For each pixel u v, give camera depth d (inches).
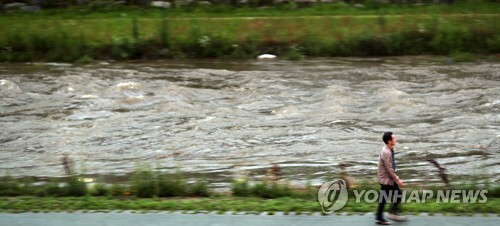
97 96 2226.9
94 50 2903.5
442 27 2974.9
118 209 1095.0
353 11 3302.2
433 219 1012.5
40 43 2893.7
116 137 1768.0
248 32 3016.7
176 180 1257.4
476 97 2156.7
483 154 1562.5
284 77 2498.8
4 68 2704.2
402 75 2504.9
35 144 1713.8
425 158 1536.7
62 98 2202.3
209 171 1460.4
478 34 2940.5
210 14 3289.9
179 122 1909.4
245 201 1142.3
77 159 1582.2
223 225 996.6
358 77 2486.5
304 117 1950.1
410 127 1823.3
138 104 2130.9
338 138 1723.7
